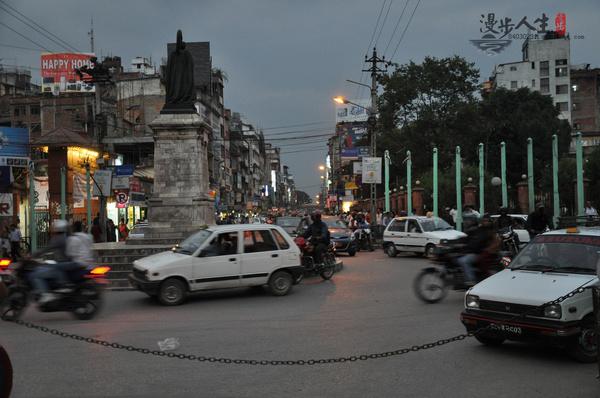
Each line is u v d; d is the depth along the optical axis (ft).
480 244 40.27
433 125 181.78
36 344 28.68
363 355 23.21
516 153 178.09
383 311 37.11
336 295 45.09
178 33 72.38
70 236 37.40
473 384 20.83
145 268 42.27
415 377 21.84
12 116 191.93
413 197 124.67
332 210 326.03
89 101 171.32
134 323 34.45
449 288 42.91
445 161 180.65
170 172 70.74
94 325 33.94
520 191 118.93
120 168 105.40
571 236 28.09
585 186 104.53
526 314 23.68
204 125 71.56
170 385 21.22
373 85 120.88
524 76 298.35
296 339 28.89
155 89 194.59
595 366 23.02
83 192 118.42
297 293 46.75
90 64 198.39
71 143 112.98
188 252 43.70
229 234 44.60
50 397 19.95
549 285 24.58
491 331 25.08
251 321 34.47
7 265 38.14
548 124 181.06
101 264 54.95
